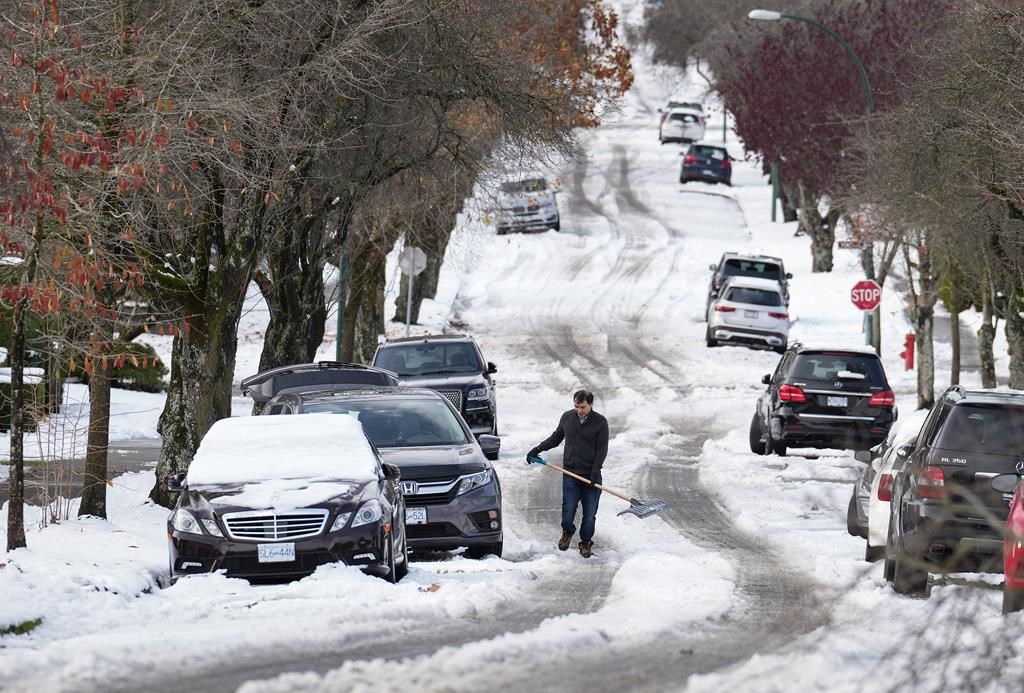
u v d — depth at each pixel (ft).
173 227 212.43
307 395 198.49
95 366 177.78
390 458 176.04
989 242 286.05
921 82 278.26
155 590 137.59
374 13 209.56
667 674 95.66
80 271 143.23
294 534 138.51
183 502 141.28
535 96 265.54
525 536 196.95
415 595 128.88
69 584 125.49
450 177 282.36
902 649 100.58
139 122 164.86
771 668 95.86
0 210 136.56
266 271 301.63
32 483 232.32
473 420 291.58
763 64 648.38
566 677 94.07
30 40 149.48
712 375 457.68
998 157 247.70
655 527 201.98
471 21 252.83
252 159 201.77
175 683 91.15
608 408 389.60
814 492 236.02
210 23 186.29
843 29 591.78
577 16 507.71
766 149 650.43
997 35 241.35
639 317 593.83
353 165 261.65
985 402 138.31
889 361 491.31
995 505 133.18
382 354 309.22
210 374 212.64
